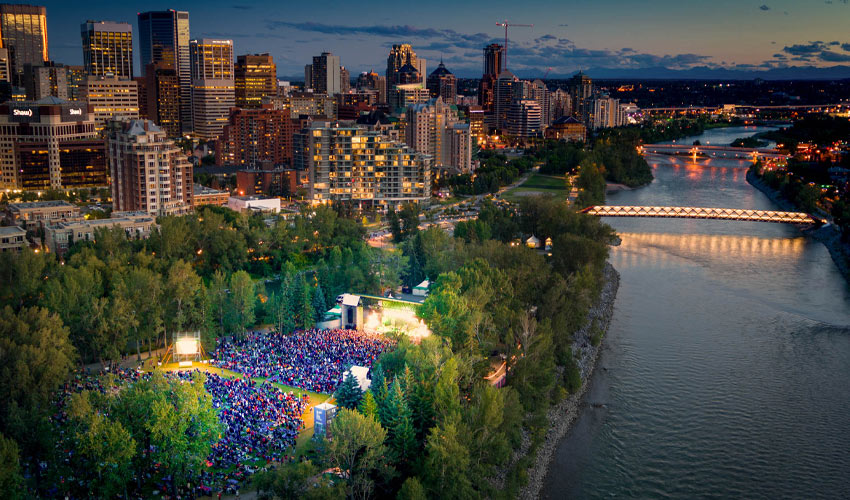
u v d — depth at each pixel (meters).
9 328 196.88
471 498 145.25
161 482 153.38
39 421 152.75
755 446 189.38
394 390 161.00
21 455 148.50
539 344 197.25
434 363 175.12
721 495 169.38
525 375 192.25
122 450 143.00
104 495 140.88
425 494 143.25
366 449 149.12
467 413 162.62
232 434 169.88
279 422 177.62
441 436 150.00
